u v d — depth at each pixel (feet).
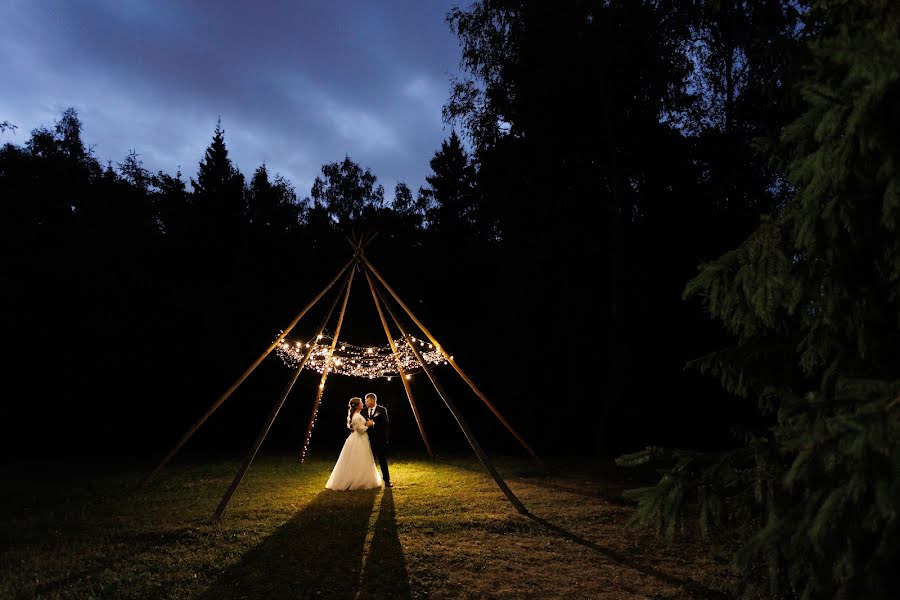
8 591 16.92
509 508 27.45
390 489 32.68
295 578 18.28
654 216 56.18
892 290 10.57
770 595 10.82
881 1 9.60
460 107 57.52
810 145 10.57
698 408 58.59
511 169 57.77
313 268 74.23
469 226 81.92
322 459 46.96
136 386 59.21
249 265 70.49
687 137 54.70
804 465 8.02
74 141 74.23
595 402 61.46
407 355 46.73
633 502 28.58
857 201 9.59
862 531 7.72
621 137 54.44
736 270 12.41
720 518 10.88
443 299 75.25
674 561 19.90
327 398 63.46
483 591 17.39
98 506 28.35
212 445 57.93
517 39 53.31
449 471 39.83
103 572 18.57
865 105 7.84
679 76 51.90
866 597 7.38
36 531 23.50
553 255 60.18
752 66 44.88
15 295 54.90
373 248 81.15
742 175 51.75
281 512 26.73
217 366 61.41
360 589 17.51
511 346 64.90
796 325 13.33
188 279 68.33
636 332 58.65
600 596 17.01
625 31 50.14
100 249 62.28
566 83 52.60
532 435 61.93
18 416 54.85
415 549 21.08
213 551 20.77
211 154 87.20
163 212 77.30
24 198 60.39
